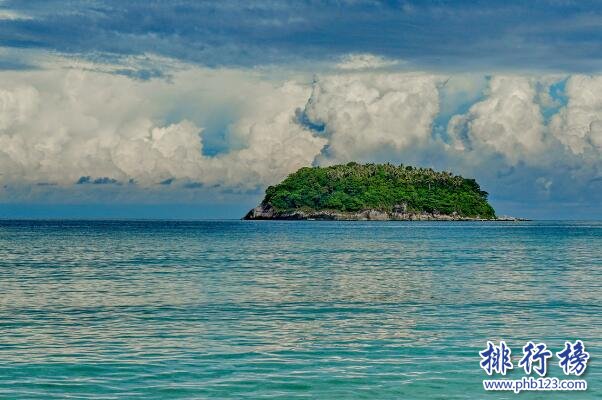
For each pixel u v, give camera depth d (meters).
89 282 56.47
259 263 79.69
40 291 50.03
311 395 22.39
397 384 23.62
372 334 32.25
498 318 36.88
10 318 37.19
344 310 40.31
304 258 89.38
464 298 45.62
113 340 30.80
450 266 74.88
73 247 115.62
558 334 32.28
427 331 33.03
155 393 22.55
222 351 28.48
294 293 48.84
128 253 98.88
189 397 22.12
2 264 76.88
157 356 27.56
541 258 88.12
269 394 22.47
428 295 47.47
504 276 62.00
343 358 27.27
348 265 76.75
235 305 42.47
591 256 92.12
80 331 33.09
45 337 31.55
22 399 21.91
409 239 157.00
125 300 44.75
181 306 41.91
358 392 22.73
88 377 24.39
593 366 26.12
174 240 146.12
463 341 30.56
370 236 178.12
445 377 24.52
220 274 64.19
